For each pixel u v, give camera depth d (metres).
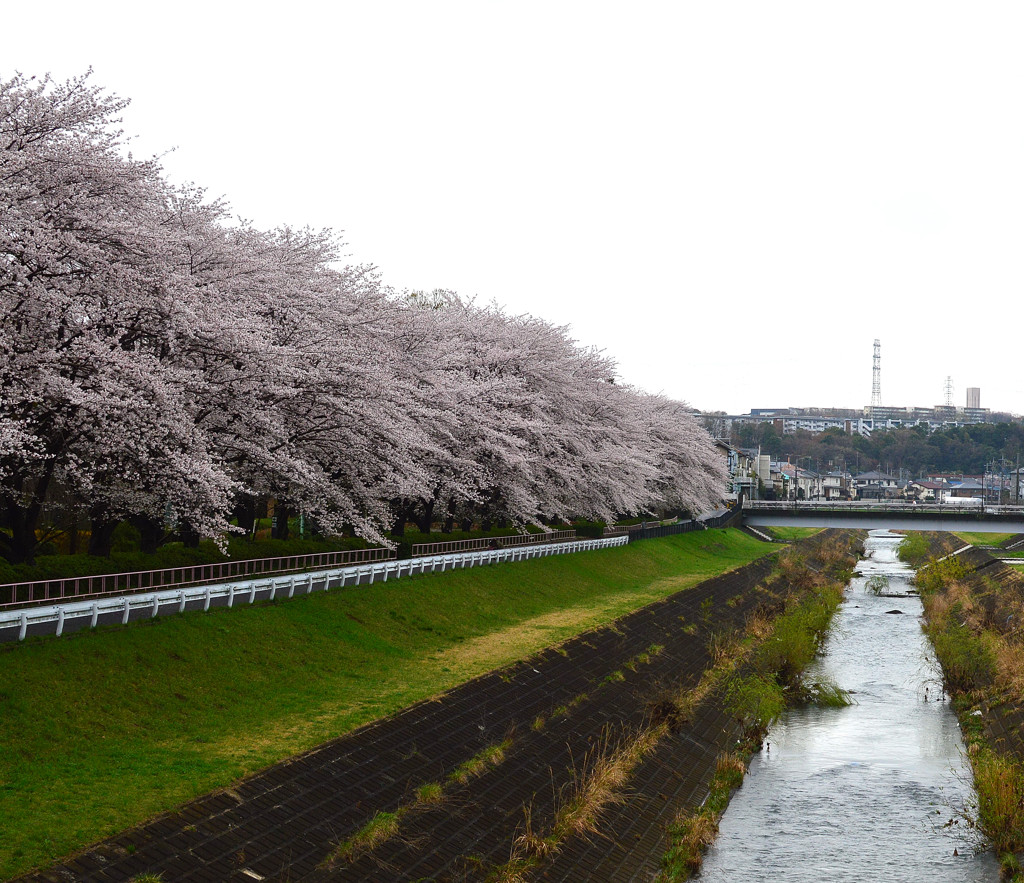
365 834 16.27
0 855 13.15
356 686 24.42
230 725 20.05
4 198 21.95
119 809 15.10
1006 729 26.97
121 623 22.81
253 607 27.33
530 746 22.42
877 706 32.84
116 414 22.95
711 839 20.91
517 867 16.81
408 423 34.66
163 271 25.11
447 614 34.66
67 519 36.41
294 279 33.22
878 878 19.16
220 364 28.20
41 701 18.12
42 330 23.58
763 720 29.02
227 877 14.13
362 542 40.34
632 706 28.03
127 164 25.02
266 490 34.00
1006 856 19.69
